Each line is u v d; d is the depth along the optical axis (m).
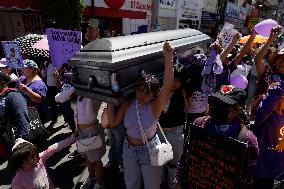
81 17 9.91
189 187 2.23
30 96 3.93
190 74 3.01
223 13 24.59
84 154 3.47
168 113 3.06
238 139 1.91
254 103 2.98
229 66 4.25
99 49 2.45
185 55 3.43
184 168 2.25
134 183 2.91
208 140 2.02
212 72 3.17
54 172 4.11
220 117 1.94
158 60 2.96
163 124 3.12
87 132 3.19
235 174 1.91
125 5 14.73
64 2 9.25
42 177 2.59
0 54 9.26
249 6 33.91
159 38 3.16
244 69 4.69
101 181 3.52
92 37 9.46
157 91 2.55
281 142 2.70
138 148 2.72
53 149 2.84
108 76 2.35
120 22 15.19
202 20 24.88
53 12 9.31
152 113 2.61
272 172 2.79
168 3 19.55
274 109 2.64
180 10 21.23
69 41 3.88
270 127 2.69
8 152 3.18
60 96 3.31
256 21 26.27
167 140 3.07
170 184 3.37
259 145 2.76
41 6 9.41
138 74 2.64
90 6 12.23
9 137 3.10
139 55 2.56
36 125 3.22
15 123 3.08
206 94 3.24
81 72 2.61
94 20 11.74
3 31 9.70
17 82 3.96
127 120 2.69
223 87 2.08
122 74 2.41
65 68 4.38
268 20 4.00
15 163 2.37
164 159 2.65
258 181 2.87
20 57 4.49
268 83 2.88
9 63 4.68
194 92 3.23
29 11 9.84
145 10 16.98
